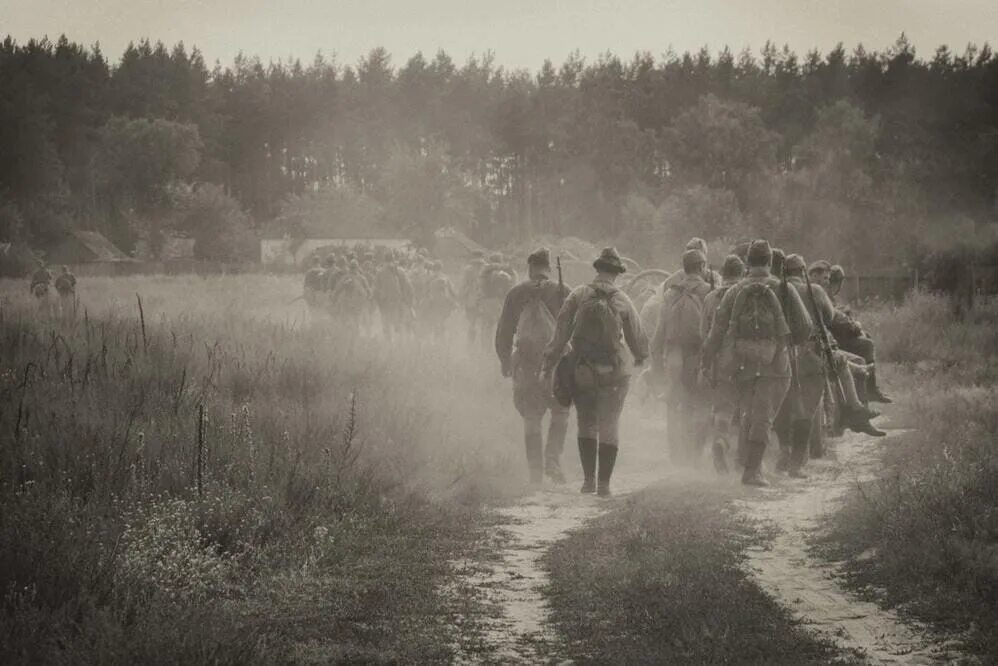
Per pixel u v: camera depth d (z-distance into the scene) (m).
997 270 66.31
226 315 35.34
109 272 120.06
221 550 12.05
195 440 14.80
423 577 11.49
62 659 8.38
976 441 17.28
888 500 13.13
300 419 17.61
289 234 175.25
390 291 41.16
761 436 16.91
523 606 10.51
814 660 8.73
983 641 8.99
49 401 16.39
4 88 182.25
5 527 10.62
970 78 175.25
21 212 155.75
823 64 199.38
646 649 9.00
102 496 12.64
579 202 187.75
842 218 128.25
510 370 18.48
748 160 155.62
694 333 19.31
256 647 8.95
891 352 36.94
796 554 12.22
